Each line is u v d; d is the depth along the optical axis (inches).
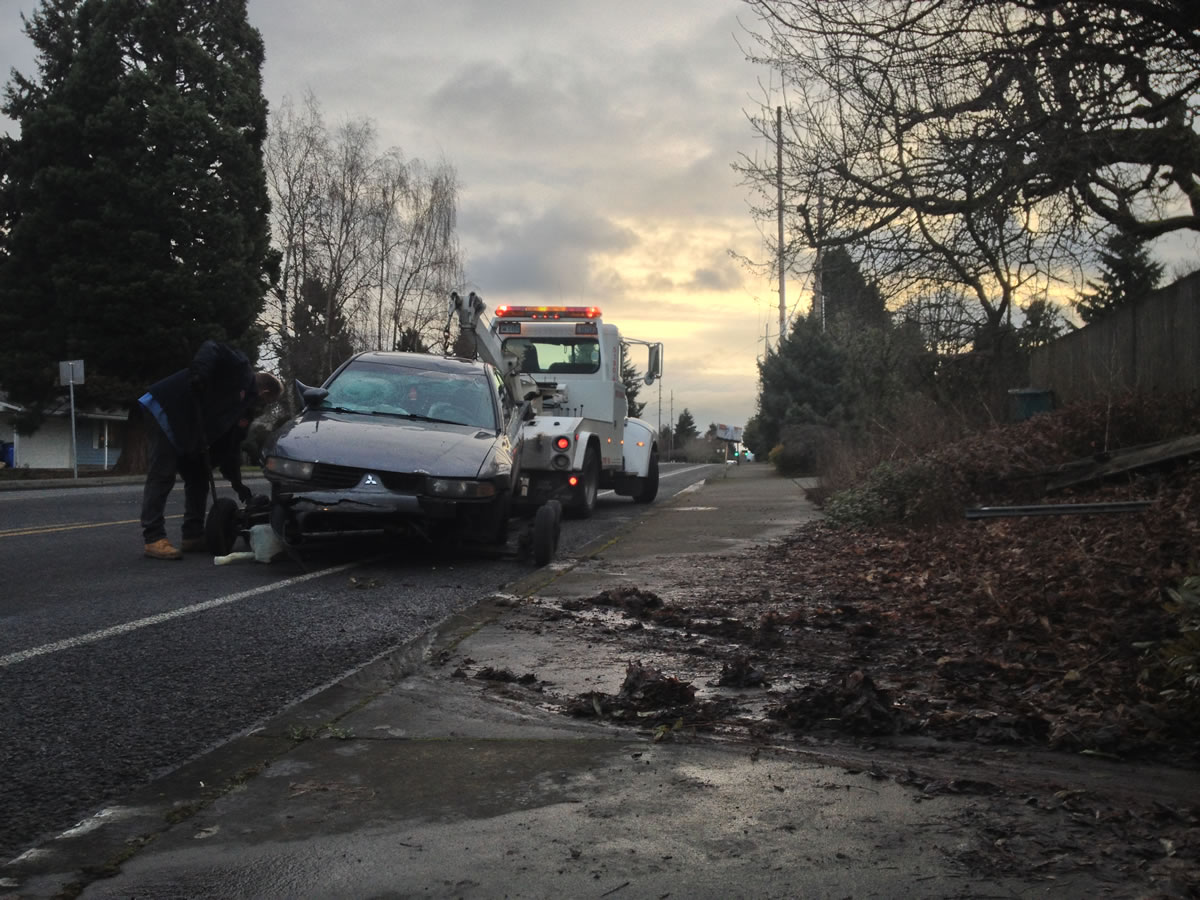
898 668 199.6
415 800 127.9
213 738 157.4
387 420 382.3
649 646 223.6
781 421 1499.8
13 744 153.6
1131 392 482.3
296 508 330.3
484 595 301.7
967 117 317.7
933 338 636.7
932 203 368.5
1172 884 100.7
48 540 422.6
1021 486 434.6
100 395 1295.5
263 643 226.5
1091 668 183.5
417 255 1764.3
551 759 144.2
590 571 348.8
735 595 294.5
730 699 177.3
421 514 331.0
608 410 637.3
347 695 181.8
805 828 117.5
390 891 102.5
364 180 1733.5
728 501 733.3
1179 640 172.6
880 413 703.1
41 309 1334.9
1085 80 297.0
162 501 366.0
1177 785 131.0
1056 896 99.3
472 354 675.4
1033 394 589.9
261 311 1439.5
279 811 124.4
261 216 1462.8
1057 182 337.7
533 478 551.8
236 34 1535.4
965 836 114.5
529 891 102.0
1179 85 305.4
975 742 151.0
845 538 434.9
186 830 118.9
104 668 201.0
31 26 1439.5
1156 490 377.4
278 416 1606.8
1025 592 258.8
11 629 237.0
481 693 182.1
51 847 114.6
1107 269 521.3
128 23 1384.1
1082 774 136.2
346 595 294.5
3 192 1381.6
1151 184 374.9
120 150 1320.1
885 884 102.6
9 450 1545.3
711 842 113.7
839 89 351.9
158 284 1295.5
